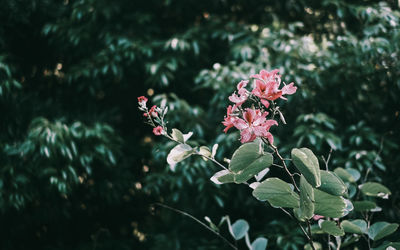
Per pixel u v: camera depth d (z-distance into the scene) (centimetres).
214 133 288
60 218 327
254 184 134
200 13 327
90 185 320
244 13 320
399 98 283
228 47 309
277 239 260
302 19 313
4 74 290
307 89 265
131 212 346
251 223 302
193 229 302
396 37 274
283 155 268
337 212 120
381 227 156
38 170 279
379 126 295
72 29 307
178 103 277
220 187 274
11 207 306
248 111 116
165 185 298
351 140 267
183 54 298
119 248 320
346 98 285
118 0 306
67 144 279
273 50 280
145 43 298
